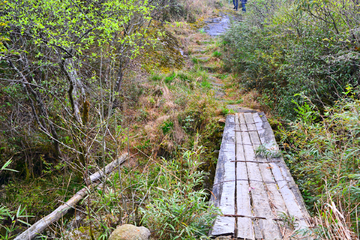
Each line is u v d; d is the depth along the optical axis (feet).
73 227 11.14
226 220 8.09
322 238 6.47
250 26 28.81
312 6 15.55
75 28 13.25
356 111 9.51
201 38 41.63
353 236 6.39
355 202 7.58
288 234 7.23
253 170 11.69
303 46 17.19
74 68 14.52
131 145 17.39
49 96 16.29
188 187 8.65
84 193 12.80
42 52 14.67
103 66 19.57
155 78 25.84
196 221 7.93
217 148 17.94
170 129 18.81
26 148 16.07
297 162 12.98
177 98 22.20
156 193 9.22
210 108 20.35
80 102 16.28
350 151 8.84
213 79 29.78
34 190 14.49
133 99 22.65
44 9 11.85
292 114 18.06
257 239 7.20
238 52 29.89
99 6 14.26
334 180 8.93
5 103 15.93
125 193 10.64
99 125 9.78
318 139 10.43
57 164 16.28
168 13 41.83
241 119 19.30
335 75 15.53
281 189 9.97
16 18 12.01
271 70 22.17
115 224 8.84
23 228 12.64
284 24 19.72
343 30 15.98
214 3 61.41
